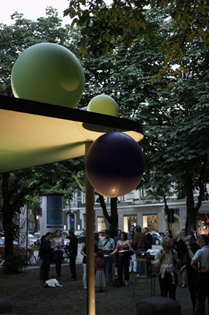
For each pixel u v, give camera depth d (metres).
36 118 3.69
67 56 4.12
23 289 12.68
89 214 5.11
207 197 20.28
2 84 17.83
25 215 21.84
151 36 9.48
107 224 54.19
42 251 13.45
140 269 13.58
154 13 19.05
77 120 3.75
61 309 9.59
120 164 4.07
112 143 4.10
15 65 4.18
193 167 16.92
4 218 18.28
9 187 19.27
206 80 17.20
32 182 21.02
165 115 19.50
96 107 5.11
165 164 17.70
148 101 19.22
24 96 4.12
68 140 4.87
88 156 4.25
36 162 6.33
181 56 11.02
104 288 12.23
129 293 11.26
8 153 5.31
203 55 17.39
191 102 17.41
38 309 9.61
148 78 18.27
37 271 17.75
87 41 9.39
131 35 9.54
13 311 9.38
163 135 17.47
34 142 4.76
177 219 48.31
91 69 20.52
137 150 4.20
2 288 12.91
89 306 4.88
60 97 4.14
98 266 11.65
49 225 21.03
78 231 47.09
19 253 17.67
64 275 16.11
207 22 9.97
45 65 4.01
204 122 16.06
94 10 9.16
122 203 53.62
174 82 16.88
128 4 8.95
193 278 8.03
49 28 20.34
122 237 12.73
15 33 19.66
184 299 10.25
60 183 21.44
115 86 19.34
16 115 3.52
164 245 8.17
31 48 4.13
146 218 51.09
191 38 10.41
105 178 4.11
